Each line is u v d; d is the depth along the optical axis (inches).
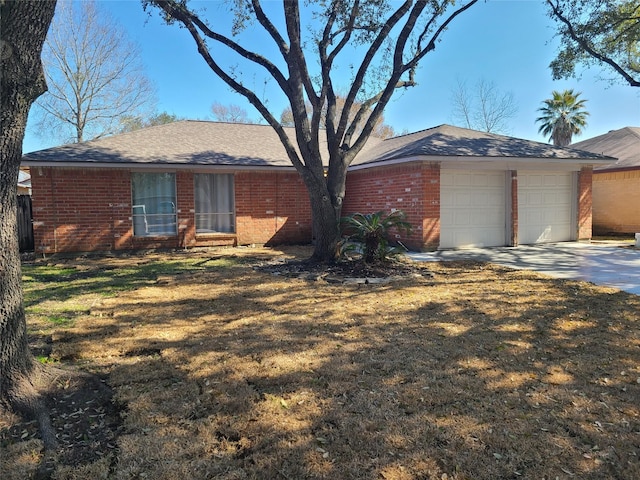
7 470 97.1
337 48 350.3
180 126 614.9
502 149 474.0
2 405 120.4
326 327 201.6
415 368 152.6
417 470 97.3
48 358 164.6
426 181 443.5
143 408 124.7
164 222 499.5
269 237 549.3
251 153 553.9
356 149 370.9
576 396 131.6
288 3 328.8
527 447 105.3
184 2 347.6
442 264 376.2
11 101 120.0
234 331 197.2
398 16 347.9
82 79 1109.7
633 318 210.7
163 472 96.4
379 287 287.9
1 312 123.1
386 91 367.9
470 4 374.0
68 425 116.6
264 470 97.4
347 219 357.7
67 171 455.5
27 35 118.9
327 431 112.8
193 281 315.9
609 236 648.4
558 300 245.9
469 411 122.6
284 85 357.4
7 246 124.7
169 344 179.6
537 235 510.6
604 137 813.2
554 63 530.9
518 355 164.2
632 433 111.5
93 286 301.7
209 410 124.3
